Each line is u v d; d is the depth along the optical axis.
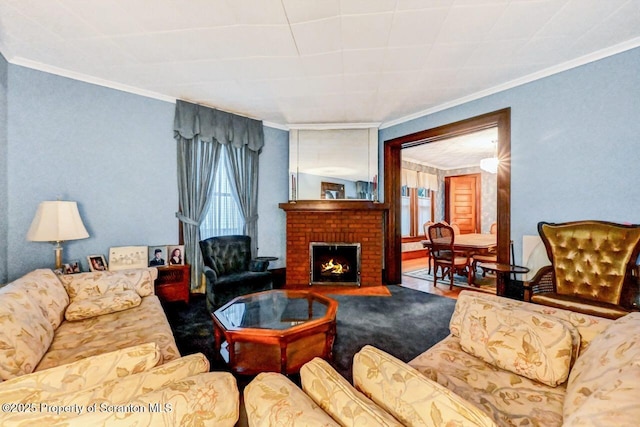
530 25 2.01
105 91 2.88
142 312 1.99
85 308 1.86
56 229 2.26
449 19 1.94
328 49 2.32
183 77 2.80
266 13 1.88
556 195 2.63
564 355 1.09
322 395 0.72
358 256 4.11
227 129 3.71
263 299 2.53
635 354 0.80
